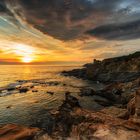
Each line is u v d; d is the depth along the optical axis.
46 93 53.28
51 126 9.88
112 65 88.81
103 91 42.16
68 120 9.78
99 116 10.02
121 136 7.62
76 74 117.56
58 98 45.94
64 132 8.80
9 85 70.94
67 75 123.56
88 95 43.09
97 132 8.01
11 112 33.09
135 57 84.94
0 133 10.93
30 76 124.31
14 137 10.31
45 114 31.09
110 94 38.34
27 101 42.59
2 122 27.58
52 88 63.94
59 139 8.41
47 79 99.69
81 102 37.28
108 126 8.44
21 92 54.91
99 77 87.75
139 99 11.02
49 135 8.87
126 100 31.86
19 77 115.06
